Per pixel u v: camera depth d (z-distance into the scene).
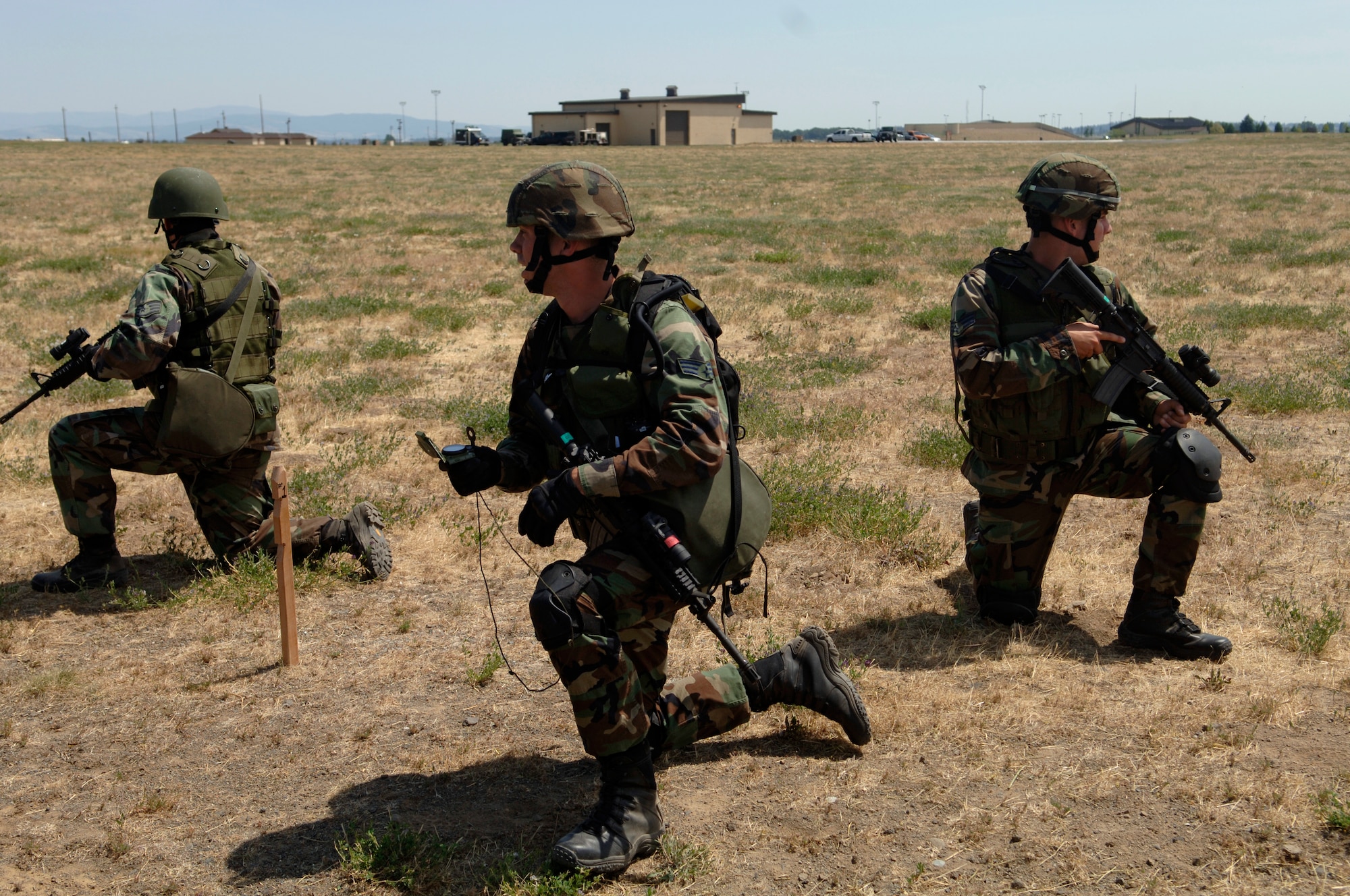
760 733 3.75
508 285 14.41
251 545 5.22
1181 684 4.00
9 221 22.89
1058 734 3.66
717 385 2.90
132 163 49.00
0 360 10.21
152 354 4.62
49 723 3.92
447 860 3.06
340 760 3.65
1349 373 8.99
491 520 6.05
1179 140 81.75
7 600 4.96
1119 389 4.12
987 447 4.34
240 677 4.26
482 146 85.44
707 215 24.95
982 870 2.97
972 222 22.48
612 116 91.75
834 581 5.18
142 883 3.02
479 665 4.34
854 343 11.05
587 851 2.94
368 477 6.85
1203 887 2.86
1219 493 4.07
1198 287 13.28
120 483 6.70
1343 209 22.66
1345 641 4.33
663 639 3.17
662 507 2.92
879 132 89.94
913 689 4.00
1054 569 5.20
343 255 17.75
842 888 2.92
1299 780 3.30
